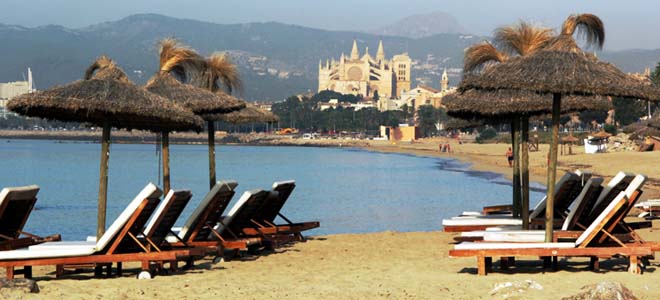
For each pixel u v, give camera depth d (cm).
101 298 983
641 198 3309
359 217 2983
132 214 1168
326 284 1117
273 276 1224
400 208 3403
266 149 17800
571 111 1958
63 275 1230
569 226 1295
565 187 1534
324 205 3572
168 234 1394
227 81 2086
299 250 1633
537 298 952
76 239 2327
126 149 16412
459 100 1717
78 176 6419
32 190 1255
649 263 1295
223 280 1173
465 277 1166
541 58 1224
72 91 1274
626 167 5528
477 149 13475
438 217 2988
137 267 1385
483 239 1362
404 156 12062
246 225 1680
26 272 1205
